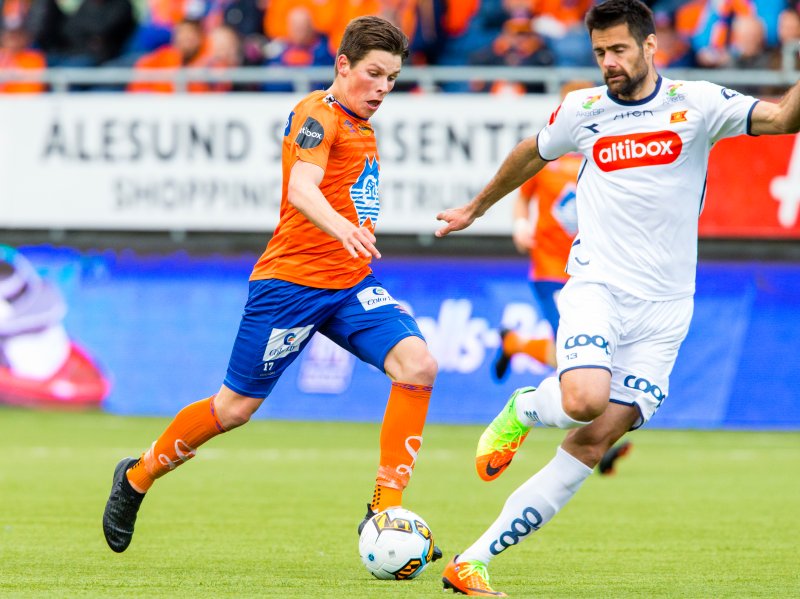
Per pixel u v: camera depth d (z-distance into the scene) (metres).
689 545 21.67
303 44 53.50
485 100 49.00
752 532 23.42
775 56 50.25
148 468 19.06
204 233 51.50
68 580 17.17
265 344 18.53
